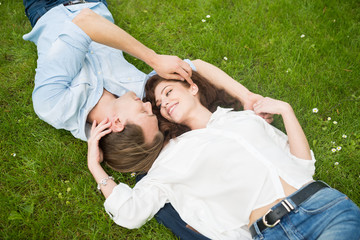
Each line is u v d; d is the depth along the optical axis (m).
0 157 2.06
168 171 1.69
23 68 2.47
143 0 2.81
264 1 2.76
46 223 1.82
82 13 1.89
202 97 2.08
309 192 1.43
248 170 1.54
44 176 2.01
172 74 1.96
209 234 1.61
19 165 2.04
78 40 1.86
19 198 1.90
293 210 1.40
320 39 2.50
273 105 1.81
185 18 2.71
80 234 1.83
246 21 2.64
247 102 2.08
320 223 1.36
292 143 1.72
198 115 1.92
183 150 1.71
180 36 2.64
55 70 1.88
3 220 1.82
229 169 1.57
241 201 1.55
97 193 1.95
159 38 2.64
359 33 2.52
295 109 2.19
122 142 1.83
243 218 1.55
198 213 1.67
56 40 1.88
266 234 1.43
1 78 2.42
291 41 2.52
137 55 1.92
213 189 1.62
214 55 2.49
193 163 1.63
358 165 1.94
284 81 2.32
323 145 2.04
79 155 2.07
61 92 1.90
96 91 1.99
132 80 2.13
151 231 1.82
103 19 1.89
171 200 1.68
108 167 2.04
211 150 1.60
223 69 2.41
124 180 2.01
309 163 1.67
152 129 1.86
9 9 2.76
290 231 1.39
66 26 1.87
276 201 1.47
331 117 2.15
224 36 2.58
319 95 2.25
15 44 2.58
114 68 2.15
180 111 1.90
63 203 1.91
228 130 1.66
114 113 1.89
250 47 2.53
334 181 1.93
